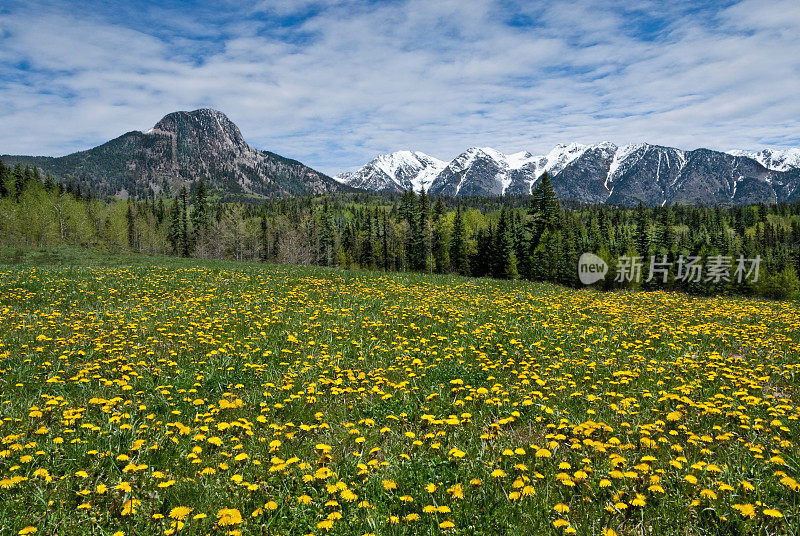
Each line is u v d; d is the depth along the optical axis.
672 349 11.91
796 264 92.69
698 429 6.89
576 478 5.29
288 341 12.46
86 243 82.75
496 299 21.91
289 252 89.75
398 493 5.20
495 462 5.87
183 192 102.00
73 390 8.22
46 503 4.67
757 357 11.05
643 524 4.59
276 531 4.47
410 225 97.00
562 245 58.56
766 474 5.48
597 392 8.79
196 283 23.58
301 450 6.33
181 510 4.34
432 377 9.64
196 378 8.89
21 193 83.44
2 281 21.20
